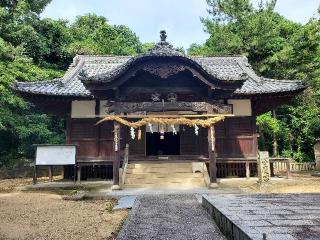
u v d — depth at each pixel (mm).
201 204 9734
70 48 31328
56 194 12398
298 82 16938
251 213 6008
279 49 30391
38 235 6305
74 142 17469
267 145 29062
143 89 14336
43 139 24203
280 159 16547
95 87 13922
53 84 17906
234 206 6969
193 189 13344
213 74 13750
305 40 29406
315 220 5266
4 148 23594
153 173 15406
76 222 7570
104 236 6289
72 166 17688
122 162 16875
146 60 13570
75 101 17656
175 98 14234
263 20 28719
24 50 26281
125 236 5840
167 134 26938
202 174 15297
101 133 17594
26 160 22516
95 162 17078
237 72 20219
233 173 18078
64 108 17812
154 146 26828
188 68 13688
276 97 17297
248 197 8727
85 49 31594
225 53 30297
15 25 26609
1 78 21078
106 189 13719
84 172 17828
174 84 14570
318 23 29188
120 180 14203
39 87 16938
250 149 17609
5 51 22562
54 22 31281
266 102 17906
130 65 13508
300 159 27922
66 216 8273
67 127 17562
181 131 18141
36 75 24062
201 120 14047
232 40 29172
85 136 17516
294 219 5363
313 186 13617
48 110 17750
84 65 21297
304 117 27938
